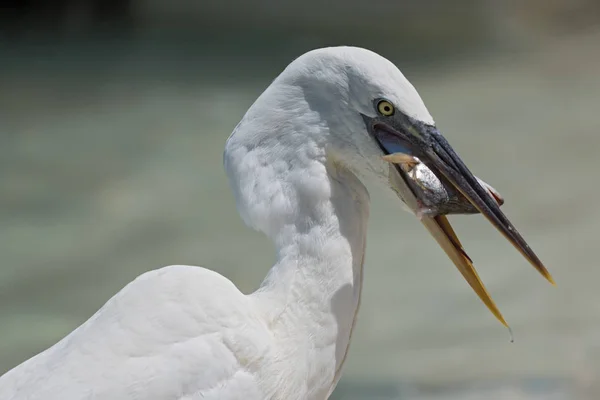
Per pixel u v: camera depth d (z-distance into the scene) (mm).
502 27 26672
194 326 3793
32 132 17609
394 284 10688
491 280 10578
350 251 4062
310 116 3992
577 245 11445
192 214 13180
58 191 14250
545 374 8164
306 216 3992
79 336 3758
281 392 3963
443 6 28062
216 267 11156
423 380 8188
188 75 22125
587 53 23438
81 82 21531
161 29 27625
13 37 26438
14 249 11961
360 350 9000
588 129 16844
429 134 3949
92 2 28422
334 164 4078
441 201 3980
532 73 21703
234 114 18672
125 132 17547
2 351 9156
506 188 13758
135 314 3762
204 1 29000
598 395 7730
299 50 24922
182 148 16391
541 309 9719
